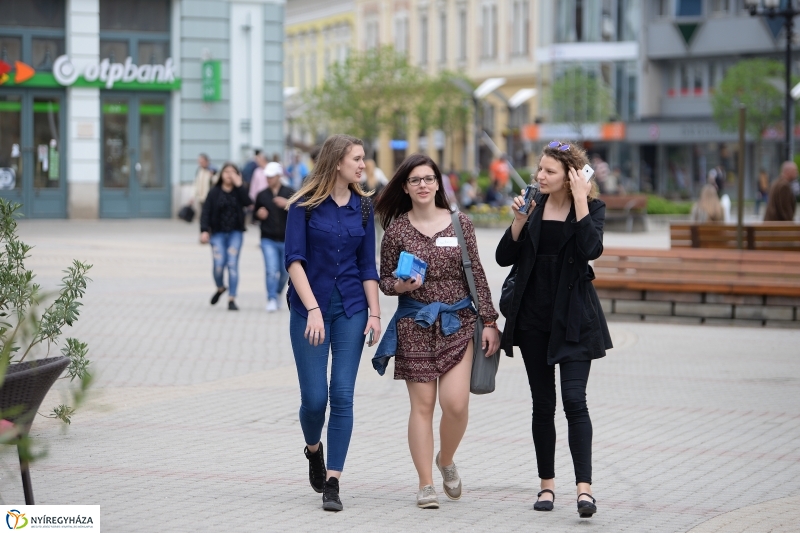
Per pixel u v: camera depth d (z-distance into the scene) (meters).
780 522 11.83
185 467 13.94
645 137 106.44
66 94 65.31
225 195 30.00
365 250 12.63
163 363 21.88
